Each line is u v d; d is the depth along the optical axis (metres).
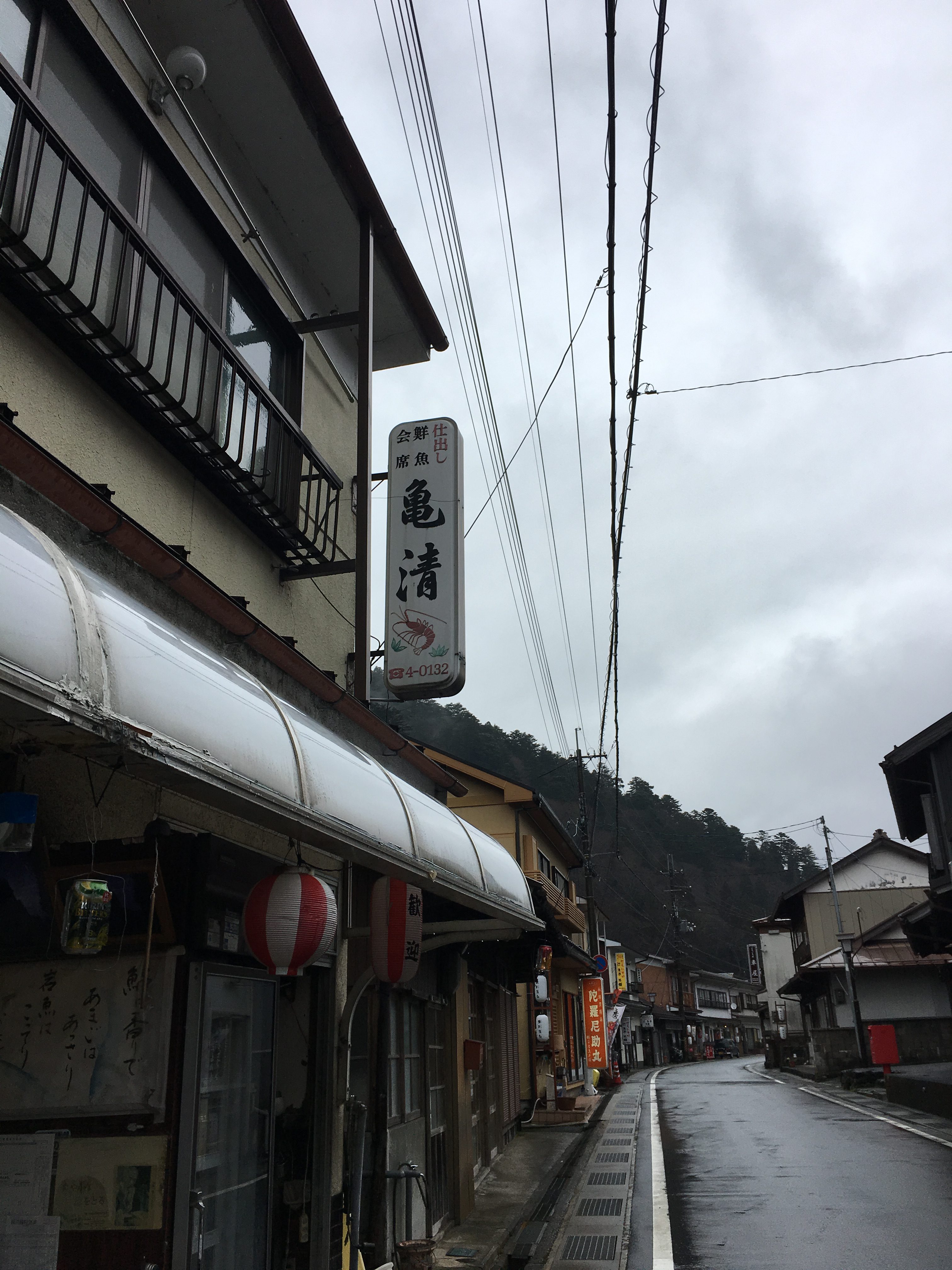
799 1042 40.56
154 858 4.26
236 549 6.73
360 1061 7.48
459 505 8.39
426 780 9.39
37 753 3.82
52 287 4.54
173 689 3.45
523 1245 8.64
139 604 3.84
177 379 6.06
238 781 3.68
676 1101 24.02
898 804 20.92
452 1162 9.67
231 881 4.91
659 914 79.56
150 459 5.68
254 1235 5.02
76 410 4.98
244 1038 5.09
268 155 7.92
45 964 4.45
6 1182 4.11
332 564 7.64
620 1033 41.59
